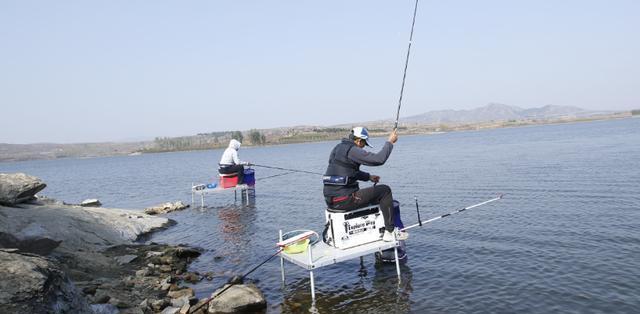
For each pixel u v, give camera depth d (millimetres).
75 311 6168
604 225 12664
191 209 21422
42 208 13617
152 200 28000
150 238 15211
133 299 8789
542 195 18438
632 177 21500
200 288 9648
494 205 17000
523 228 13016
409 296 8578
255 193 25812
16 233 10109
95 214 15227
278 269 10781
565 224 13125
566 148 46594
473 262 10289
